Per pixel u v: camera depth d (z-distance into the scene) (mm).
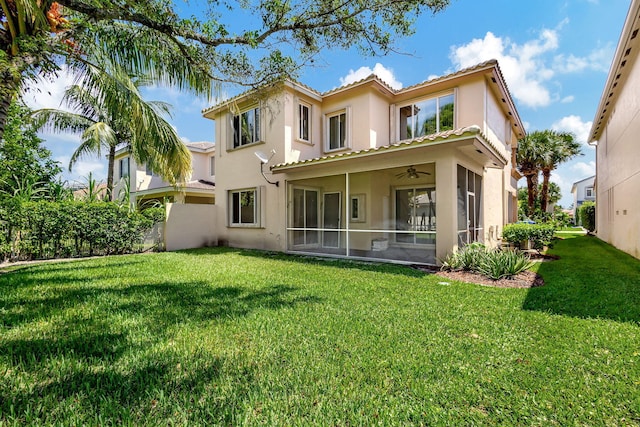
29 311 4168
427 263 8391
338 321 3828
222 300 4766
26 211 9000
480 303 4602
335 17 5191
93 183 12039
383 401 2227
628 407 2158
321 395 2291
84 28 4805
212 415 2053
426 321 3834
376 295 5078
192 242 13047
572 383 2441
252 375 2561
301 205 11312
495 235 12555
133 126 7055
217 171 14008
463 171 8398
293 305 4512
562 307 4379
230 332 3467
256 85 6141
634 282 5906
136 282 6027
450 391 2344
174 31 4648
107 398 2244
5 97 4078
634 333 3420
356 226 10125
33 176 12516
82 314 4059
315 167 10070
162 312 4156
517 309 4309
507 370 2641
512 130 15766
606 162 13750
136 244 11414
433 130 11336
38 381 2469
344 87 11727
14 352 2947
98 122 13664
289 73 5926
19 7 3945
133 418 2031
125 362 2766
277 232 11602
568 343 3164
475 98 10305
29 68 4250
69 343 3158
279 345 3129
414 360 2820
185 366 2691
